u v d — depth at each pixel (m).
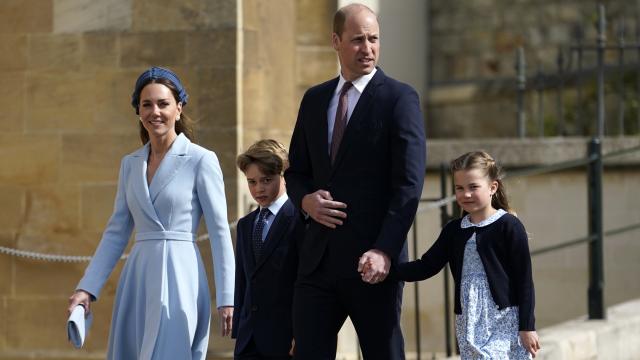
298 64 35.97
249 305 23.66
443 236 22.45
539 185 44.34
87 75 34.88
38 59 35.09
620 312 36.16
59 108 35.00
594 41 55.00
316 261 21.03
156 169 21.66
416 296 33.84
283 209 23.58
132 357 21.55
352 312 21.06
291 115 35.81
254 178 23.61
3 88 35.25
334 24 21.25
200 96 34.06
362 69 20.95
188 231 21.47
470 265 21.97
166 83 21.72
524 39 56.16
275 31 35.34
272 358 23.41
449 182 44.59
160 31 34.41
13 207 35.25
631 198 43.75
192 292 21.27
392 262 20.86
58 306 35.09
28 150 35.16
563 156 44.00
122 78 34.69
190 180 21.48
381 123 20.72
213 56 34.06
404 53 53.94
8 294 35.28
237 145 33.84
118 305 21.61
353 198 20.77
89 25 34.88
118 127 34.72
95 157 34.84
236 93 33.91
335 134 21.11
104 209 34.78
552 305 44.38
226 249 21.41
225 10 34.06
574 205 44.00
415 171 20.41
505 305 21.83
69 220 34.94
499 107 56.00
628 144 43.59
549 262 44.31
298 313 21.34
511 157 44.38
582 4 55.50
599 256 34.53
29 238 35.12
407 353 43.09
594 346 32.53
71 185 34.94
